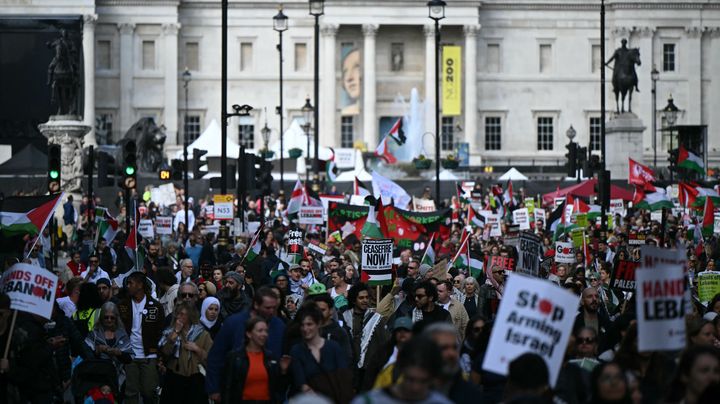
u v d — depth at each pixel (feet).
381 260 157.28
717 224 270.67
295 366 117.80
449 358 93.97
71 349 152.35
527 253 155.63
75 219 401.90
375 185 286.87
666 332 99.35
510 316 94.84
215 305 145.07
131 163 260.83
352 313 149.18
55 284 125.49
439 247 228.43
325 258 235.40
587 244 238.27
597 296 141.69
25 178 528.63
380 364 117.29
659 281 99.19
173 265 231.09
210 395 121.90
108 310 143.64
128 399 150.10
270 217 356.79
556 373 94.94
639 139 551.59
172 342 138.72
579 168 462.19
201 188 529.04
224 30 261.03
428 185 575.79
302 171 597.93
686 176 503.20
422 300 138.72
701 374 95.25
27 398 130.72
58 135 455.22
